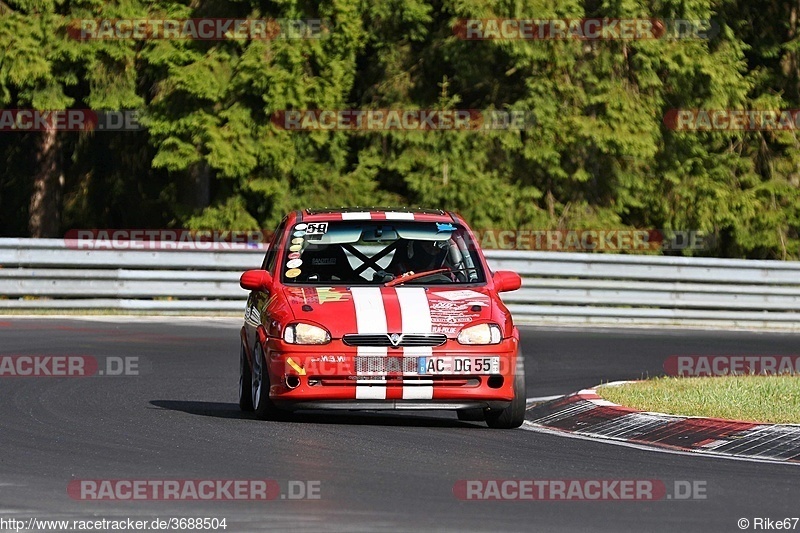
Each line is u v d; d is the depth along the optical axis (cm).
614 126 8662
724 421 3256
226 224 8581
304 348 3250
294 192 8725
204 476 2566
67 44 8312
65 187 10325
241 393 3728
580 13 8588
